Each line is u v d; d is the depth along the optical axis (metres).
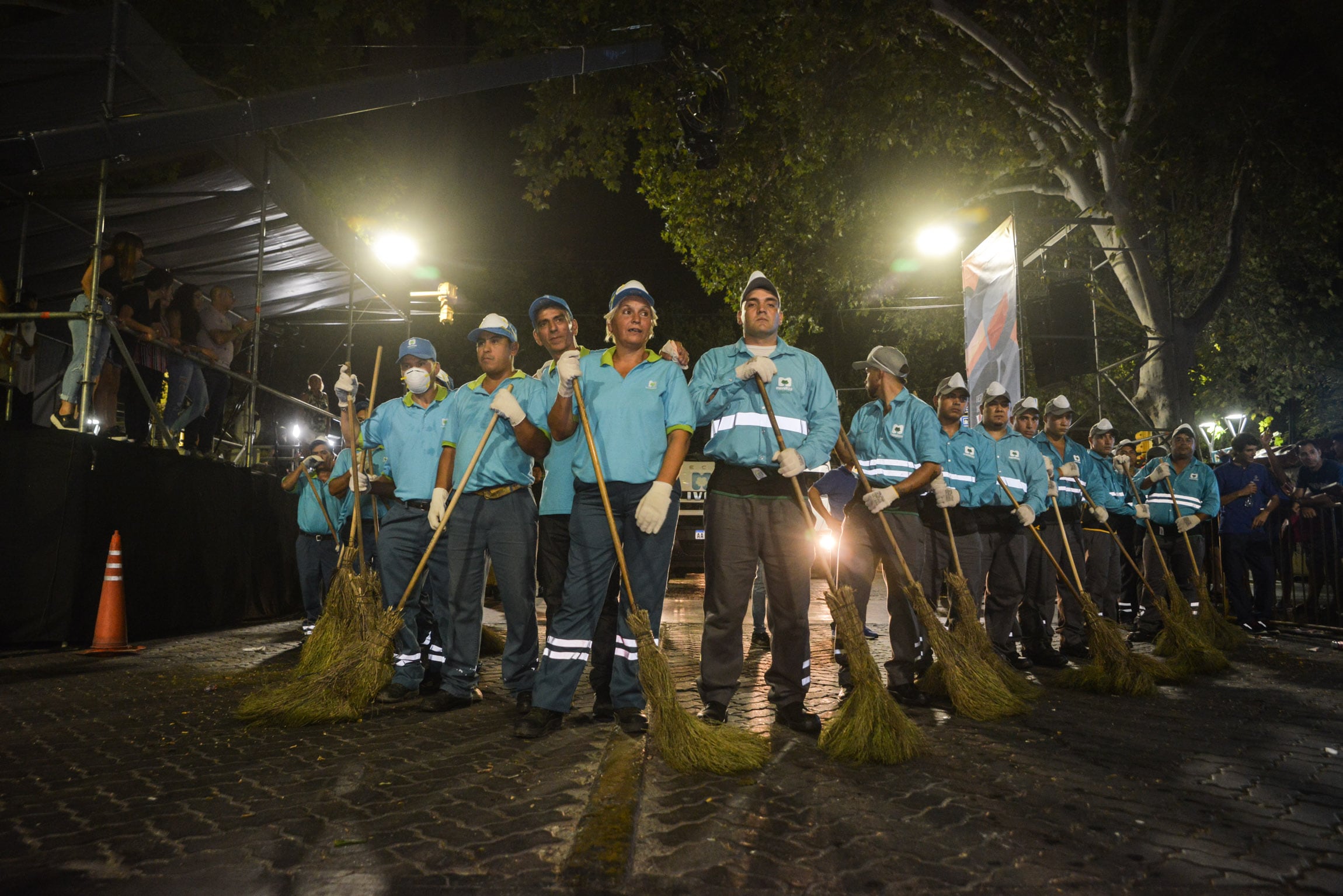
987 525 6.30
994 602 6.41
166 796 3.08
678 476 4.07
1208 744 3.98
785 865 2.46
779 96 13.51
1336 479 9.28
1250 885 2.36
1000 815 2.90
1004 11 14.66
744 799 3.05
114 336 7.96
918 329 21.48
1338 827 2.83
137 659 6.76
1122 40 16.38
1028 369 15.89
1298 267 18.42
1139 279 15.59
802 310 17.03
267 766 3.48
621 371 4.20
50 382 9.98
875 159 16.59
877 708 3.62
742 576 4.11
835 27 13.01
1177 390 15.52
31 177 8.28
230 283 12.38
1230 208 17.58
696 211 15.24
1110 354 18.78
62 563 7.16
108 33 7.14
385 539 5.23
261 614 10.00
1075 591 5.88
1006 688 4.75
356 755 3.66
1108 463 8.34
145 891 2.26
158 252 11.05
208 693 5.27
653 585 4.08
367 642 4.54
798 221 15.84
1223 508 8.99
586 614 4.10
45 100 7.73
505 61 10.12
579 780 3.24
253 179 8.96
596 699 4.43
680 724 3.45
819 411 4.26
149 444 8.98
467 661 4.74
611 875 2.33
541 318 4.65
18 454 7.25
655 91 13.88
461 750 3.73
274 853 2.53
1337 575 8.74
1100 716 4.62
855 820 2.83
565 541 4.52
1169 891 2.32
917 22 14.02
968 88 15.12
